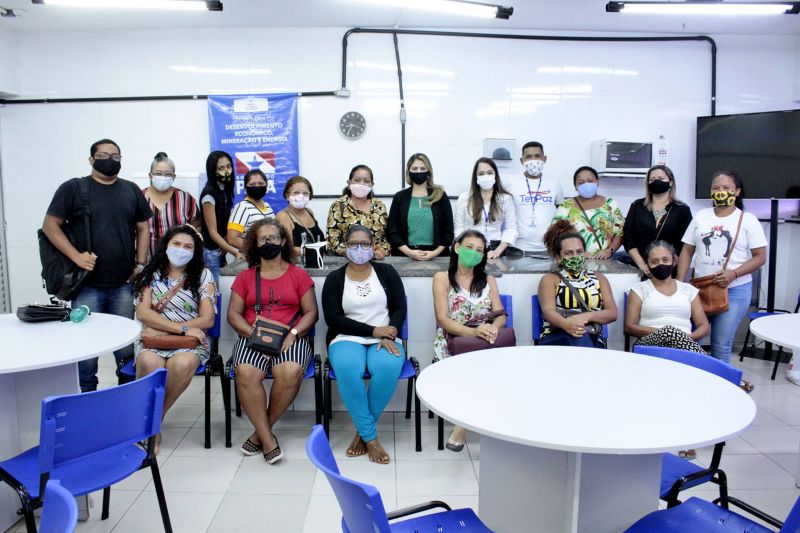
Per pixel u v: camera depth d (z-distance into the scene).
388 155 4.96
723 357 3.58
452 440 2.98
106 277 3.25
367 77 4.89
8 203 4.96
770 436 3.13
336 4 4.28
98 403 1.69
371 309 3.08
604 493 1.68
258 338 2.83
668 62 5.01
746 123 4.75
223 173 4.11
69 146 4.91
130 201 3.34
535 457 1.71
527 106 4.98
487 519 1.85
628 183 5.06
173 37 4.82
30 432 2.27
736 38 5.03
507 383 1.79
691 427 1.45
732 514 1.60
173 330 2.96
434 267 3.42
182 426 3.30
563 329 3.01
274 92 4.87
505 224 4.09
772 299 4.77
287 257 3.13
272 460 2.81
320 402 3.04
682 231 3.89
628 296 3.31
